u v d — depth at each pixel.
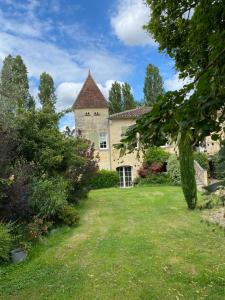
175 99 1.89
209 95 1.78
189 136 1.85
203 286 5.74
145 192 20.30
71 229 10.76
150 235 9.47
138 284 5.98
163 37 3.66
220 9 2.16
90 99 28.55
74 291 5.82
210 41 1.94
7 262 7.44
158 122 1.99
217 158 1.70
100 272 6.66
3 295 5.78
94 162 16.42
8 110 12.20
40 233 9.10
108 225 11.21
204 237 8.95
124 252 7.90
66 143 13.48
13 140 10.70
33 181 10.31
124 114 28.00
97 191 22.42
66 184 12.66
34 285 6.15
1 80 13.30
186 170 13.23
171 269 6.61
